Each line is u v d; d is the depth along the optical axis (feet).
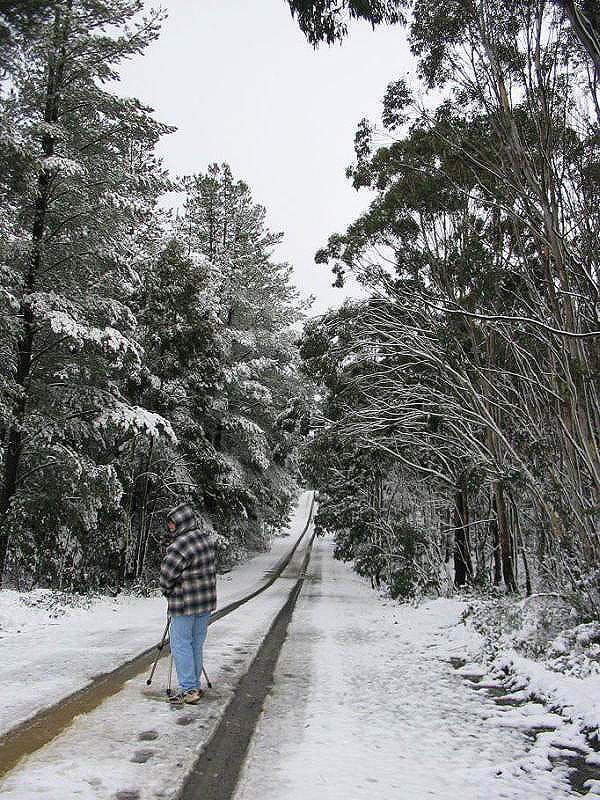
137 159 59.21
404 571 56.75
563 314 31.91
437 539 63.67
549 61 30.63
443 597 53.78
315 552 139.03
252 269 102.73
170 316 62.03
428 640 32.35
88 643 28.07
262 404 98.89
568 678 20.56
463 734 16.35
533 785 13.02
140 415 47.73
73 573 52.85
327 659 26.07
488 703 19.75
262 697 19.25
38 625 32.65
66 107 47.78
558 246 29.14
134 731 15.39
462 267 35.76
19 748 13.89
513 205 34.42
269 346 101.86
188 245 71.26
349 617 42.68
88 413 48.78
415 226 43.68
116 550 59.31
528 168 30.14
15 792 11.44
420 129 40.42
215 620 37.14
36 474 47.21
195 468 71.77
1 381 40.96
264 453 96.84
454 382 45.93
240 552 94.02
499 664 24.62
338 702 18.99
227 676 21.90
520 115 32.76
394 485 74.18
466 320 39.88
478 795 12.29
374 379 60.80
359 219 49.08
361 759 13.98
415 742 15.48
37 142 45.73
